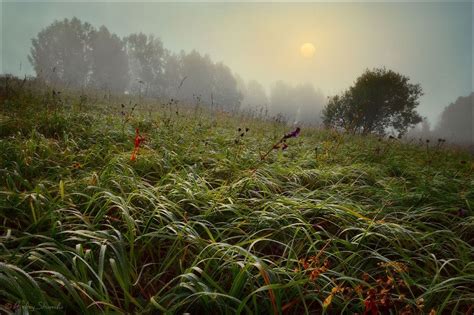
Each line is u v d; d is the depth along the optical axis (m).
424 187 4.20
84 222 2.59
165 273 2.32
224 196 3.41
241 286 2.02
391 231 2.78
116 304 1.96
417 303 1.84
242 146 5.52
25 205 2.74
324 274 2.26
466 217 3.31
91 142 5.28
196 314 1.96
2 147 4.02
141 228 2.78
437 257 2.78
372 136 13.20
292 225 2.79
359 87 20.39
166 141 5.69
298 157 6.00
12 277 1.68
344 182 4.63
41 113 6.74
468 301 2.22
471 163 7.21
